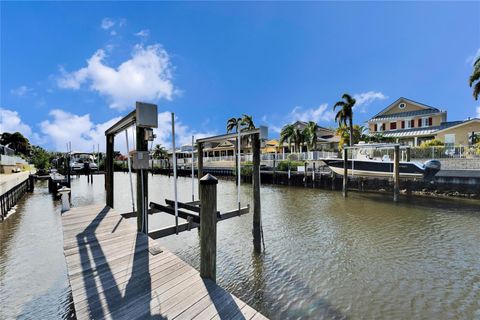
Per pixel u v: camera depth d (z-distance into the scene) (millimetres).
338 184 17562
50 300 4270
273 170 22172
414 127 26578
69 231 4562
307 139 28297
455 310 3908
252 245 6656
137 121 3910
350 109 22484
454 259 5727
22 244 6895
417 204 12164
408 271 5184
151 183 26312
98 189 20844
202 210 2861
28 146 51875
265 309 4012
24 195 16562
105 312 2211
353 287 4605
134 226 4883
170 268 3104
